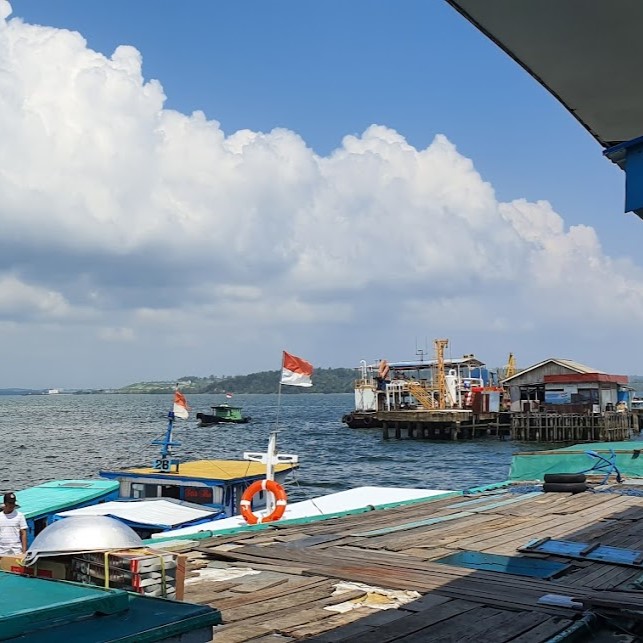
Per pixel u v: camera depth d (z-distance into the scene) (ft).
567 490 53.78
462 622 22.89
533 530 38.70
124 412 523.70
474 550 33.55
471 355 262.88
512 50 15.97
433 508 47.26
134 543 20.75
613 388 221.87
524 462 66.54
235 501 60.44
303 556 31.96
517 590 26.40
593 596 25.50
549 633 21.88
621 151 18.60
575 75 16.98
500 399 239.50
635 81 17.16
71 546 19.90
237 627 22.18
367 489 58.85
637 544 34.88
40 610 11.62
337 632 21.83
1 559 21.77
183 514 53.78
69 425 333.42
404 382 251.80
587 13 14.47
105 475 63.16
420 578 28.04
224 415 332.19
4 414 488.44
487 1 14.14
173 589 19.94
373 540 35.81
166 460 65.57
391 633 21.77
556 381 211.20
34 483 126.93
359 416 269.23
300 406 652.48
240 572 29.40
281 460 51.90
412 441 216.33
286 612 23.81
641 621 23.09
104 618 12.35
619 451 65.05
